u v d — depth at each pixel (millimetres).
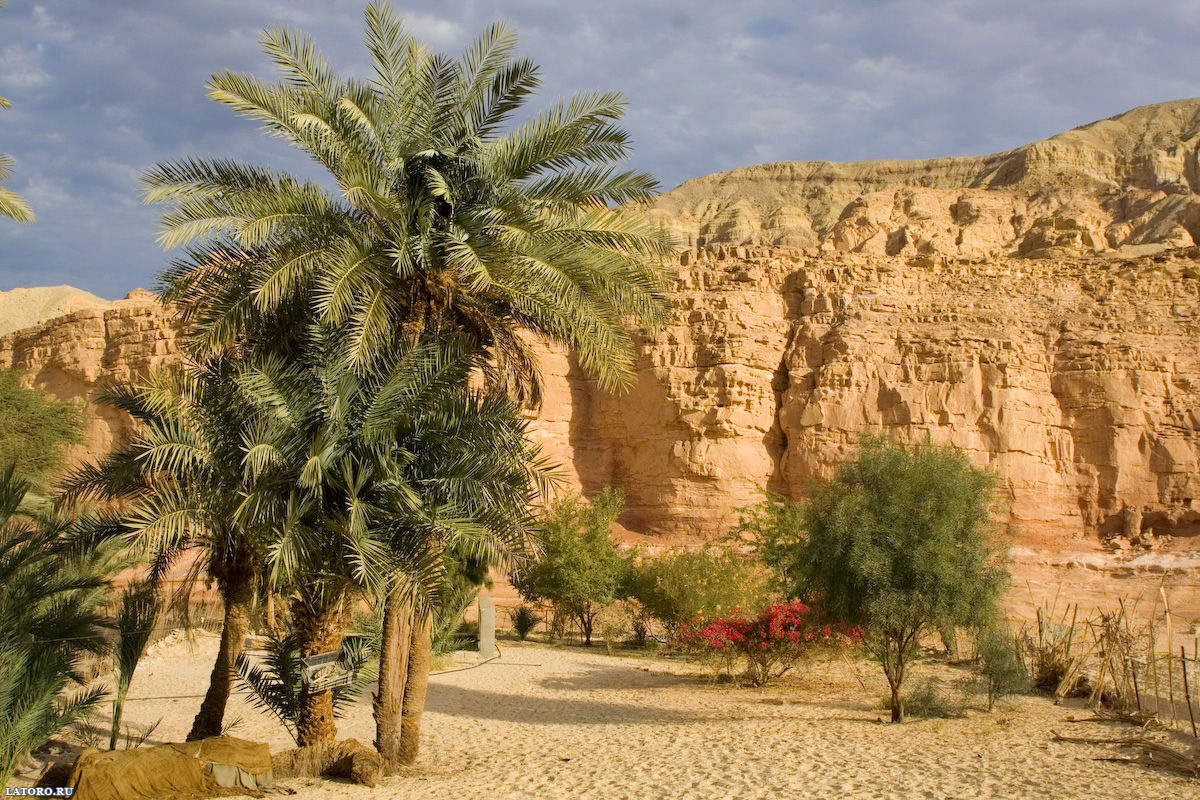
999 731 14555
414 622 12961
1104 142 102375
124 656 12914
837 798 10344
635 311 13336
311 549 11484
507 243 12492
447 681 22422
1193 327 50031
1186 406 47781
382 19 12961
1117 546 46000
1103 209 87562
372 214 12484
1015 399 48000
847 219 84312
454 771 12922
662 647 29859
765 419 50594
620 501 34031
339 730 16531
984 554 15281
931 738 13969
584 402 53438
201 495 11164
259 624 27516
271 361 11633
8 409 33219
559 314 12789
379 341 12023
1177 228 75562
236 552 13117
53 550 12062
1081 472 47969
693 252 56812
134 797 10398
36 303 105812
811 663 21562
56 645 11500
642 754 13453
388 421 11727
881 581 15086
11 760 10719
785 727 15289
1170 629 15359
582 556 30969
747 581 27719
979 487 15656
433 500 11984
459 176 13117
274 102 12000
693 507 48969
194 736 13039
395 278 12711
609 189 13109
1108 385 48406
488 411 12273
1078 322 50875
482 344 14234
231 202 11781
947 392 48156
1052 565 44938
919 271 54750
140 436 11633
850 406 48844
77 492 12359
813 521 16531
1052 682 19641
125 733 15531
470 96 13180
